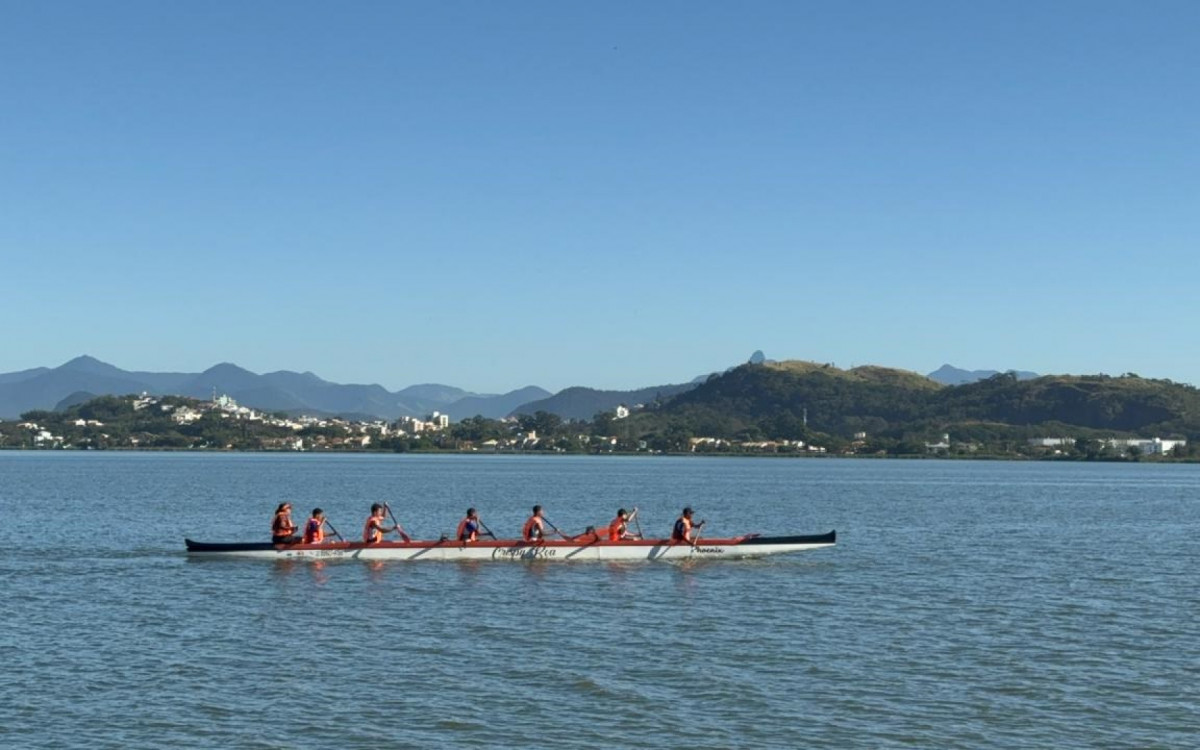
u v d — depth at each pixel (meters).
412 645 32.78
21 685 27.81
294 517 83.06
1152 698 27.03
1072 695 27.28
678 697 26.95
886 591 43.44
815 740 23.88
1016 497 123.00
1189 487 159.38
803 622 36.53
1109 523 82.06
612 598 41.19
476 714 25.48
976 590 43.97
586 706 26.17
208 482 144.25
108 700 26.50
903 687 27.97
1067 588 44.75
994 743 23.72
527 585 44.25
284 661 30.62
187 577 46.31
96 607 39.06
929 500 114.12
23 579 45.78
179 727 24.47
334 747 23.25
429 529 76.62
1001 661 30.83
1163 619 37.47
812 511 94.44
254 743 23.47
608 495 120.19
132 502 98.31
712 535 72.25
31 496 105.94
